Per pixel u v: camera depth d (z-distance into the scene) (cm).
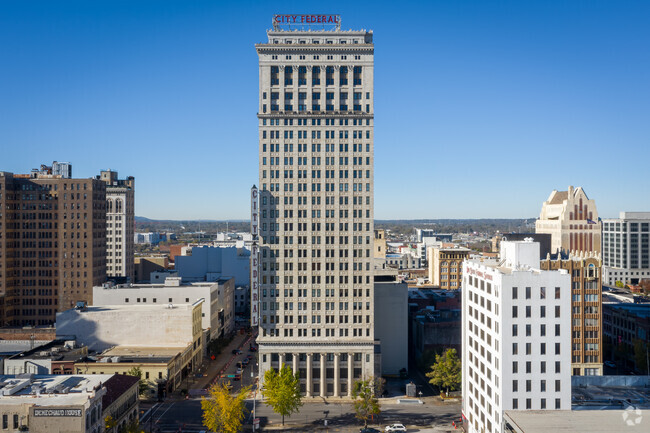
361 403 13762
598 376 13162
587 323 16100
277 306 16325
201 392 16350
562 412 10075
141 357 16525
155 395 15612
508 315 10569
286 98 16638
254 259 16250
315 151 16550
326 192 16488
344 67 16662
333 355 16212
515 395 10550
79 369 15512
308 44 16512
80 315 18438
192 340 18475
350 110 16600
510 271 11781
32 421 9494
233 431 12338
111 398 11338
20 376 11519
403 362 18175
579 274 16100
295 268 16338
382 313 18125
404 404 15375
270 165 16525
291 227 16412
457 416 14338
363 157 16538
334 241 16425
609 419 9650
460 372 15750
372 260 16400
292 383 13825
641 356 17300
